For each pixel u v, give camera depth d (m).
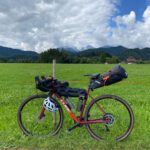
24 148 2.39
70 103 2.62
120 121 2.69
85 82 11.42
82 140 2.52
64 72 18.69
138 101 5.27
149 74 17.48
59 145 2.42
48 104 2.62
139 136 2.67
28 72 18.33
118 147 2.39
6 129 2.92
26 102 2.68
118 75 2.53
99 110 2.60
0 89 7.80
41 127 2.75
